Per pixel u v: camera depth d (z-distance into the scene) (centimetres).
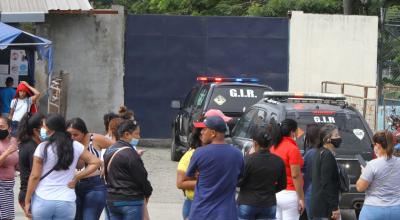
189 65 2520
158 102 2511
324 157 966
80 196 978
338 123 1276
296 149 987
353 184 1217
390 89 2495
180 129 2078
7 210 1066
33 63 2278
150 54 2498
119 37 2475
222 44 2530
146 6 3600
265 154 916
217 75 2536
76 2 2417
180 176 934
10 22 2145
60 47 2447
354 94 2589
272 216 921
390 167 889
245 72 2545
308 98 1379
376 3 3153
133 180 898
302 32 2566
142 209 913
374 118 2208
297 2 3095
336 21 2578
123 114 1141
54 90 2169
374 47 2600
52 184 864
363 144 1255
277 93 1401
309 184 1010
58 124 875
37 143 964
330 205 970
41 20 2130
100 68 2470
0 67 2264
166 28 2502
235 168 837
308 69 2575
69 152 866
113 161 900
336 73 2591
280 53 2562
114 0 3891
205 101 1912
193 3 3359
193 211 837
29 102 1944
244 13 3319
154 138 2512
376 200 895
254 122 1359
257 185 912
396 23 2848
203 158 828
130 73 2492
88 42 2461
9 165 1062
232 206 836
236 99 1920
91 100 2470
